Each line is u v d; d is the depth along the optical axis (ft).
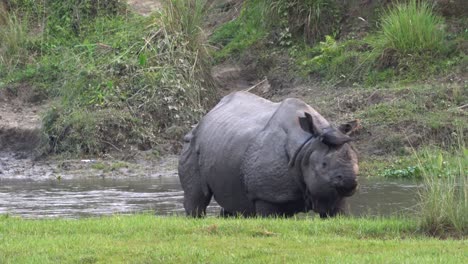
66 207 149.79
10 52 251.80
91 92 217.36
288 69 228.22
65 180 182.80
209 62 226.79
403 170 171.53
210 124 131.03
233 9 263.29
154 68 218.38
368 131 190.19
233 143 123.65
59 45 254.06
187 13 227.40
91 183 177.68
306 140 113.91
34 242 100.89
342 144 111.04
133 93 215.10
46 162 201.77
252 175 119.34
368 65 215.31
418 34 212.84
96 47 231.71
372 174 174.50
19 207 150.51
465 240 101.19
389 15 225.35
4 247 98.58
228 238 101.14
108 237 103.50
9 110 230.48
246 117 126.82
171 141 206.39
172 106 212.84
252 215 124.16
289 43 235.81
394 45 213.66
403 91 200.54
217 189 127.24
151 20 232.32
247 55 237.66
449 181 111.14
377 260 88.79
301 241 99.09
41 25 263.90
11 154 209.05
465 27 218.79
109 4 261.85
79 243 99.96
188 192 133.39
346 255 91.56
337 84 215.72
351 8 234.99
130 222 111.65
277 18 241.55
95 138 204.33
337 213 114.62
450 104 194.18
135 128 206.90
